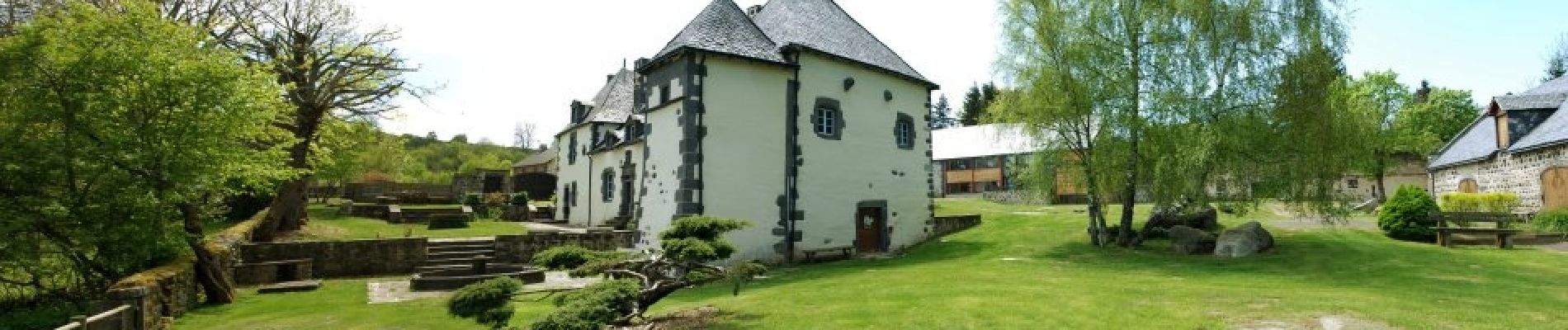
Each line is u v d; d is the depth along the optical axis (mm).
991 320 7566
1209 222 17703
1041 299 8914
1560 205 18297
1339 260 12867
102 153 10008
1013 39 16891
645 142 18266
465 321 10086
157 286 9945
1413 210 15914
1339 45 15047
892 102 20688
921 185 21438
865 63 19625
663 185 17047
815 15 20031
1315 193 15094
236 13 19891
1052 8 16219
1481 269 11445
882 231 19766
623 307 7559
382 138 37250
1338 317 7250
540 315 9844
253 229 17953
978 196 47281
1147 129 15352
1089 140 16500
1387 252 13734
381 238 19203
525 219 32625
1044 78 16094
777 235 17172
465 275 15367
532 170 59125
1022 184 18453
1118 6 16094
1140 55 15977
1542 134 19422
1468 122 41031
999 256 15648
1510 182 20828
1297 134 14523
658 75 17906
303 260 15703
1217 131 14320
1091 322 7348
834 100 18875
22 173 9805
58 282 11367
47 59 9758
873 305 8742
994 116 17797
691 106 16109
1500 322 6895
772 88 17562
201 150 10703
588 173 30266
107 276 10758
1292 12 15062
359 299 12711
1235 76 15148
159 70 10195
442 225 24906
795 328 7488
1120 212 24672
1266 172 14992
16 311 9859
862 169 19469
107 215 10289
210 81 10664
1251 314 7496
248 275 14812
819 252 17859
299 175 15781
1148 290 9555
